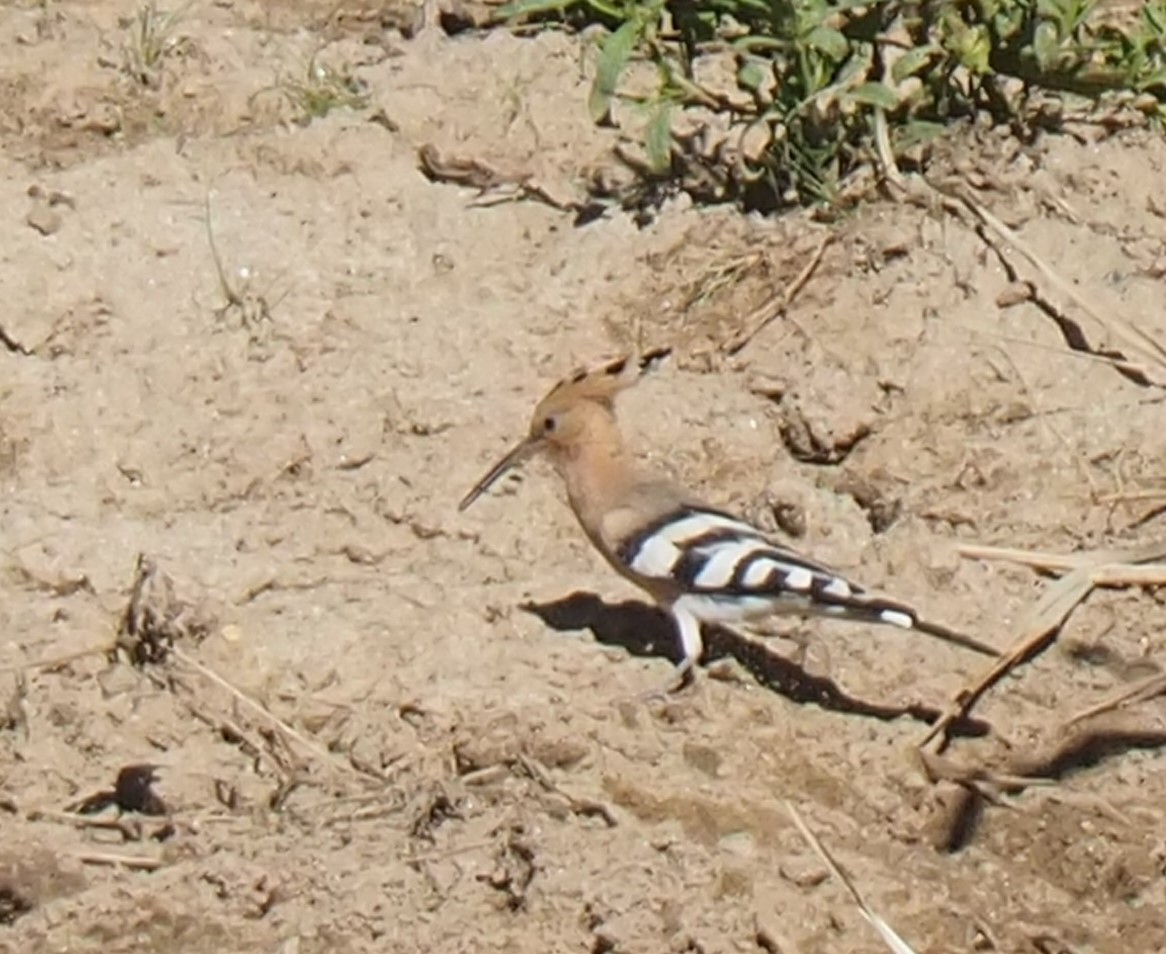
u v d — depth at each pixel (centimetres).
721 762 1088
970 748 1105
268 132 1448
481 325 1323
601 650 1137
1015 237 1351
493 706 1103
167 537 1198
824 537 1204
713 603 1098
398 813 1066
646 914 1020
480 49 1520
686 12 1428
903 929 1027
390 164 1435
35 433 1259
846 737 1102
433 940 1015
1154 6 1445
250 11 1595
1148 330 1322
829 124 1400
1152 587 1180
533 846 1045
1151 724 1116
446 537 1209
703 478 1253
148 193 1405
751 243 1365
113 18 1574
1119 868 1056
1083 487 1241
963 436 1266
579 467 1128
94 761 1101
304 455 1252
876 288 1326
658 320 1338
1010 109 1439
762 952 1013
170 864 1049
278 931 1020
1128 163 1414
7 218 1379
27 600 1170
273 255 1366
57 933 1022
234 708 1109
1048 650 1153
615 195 1427
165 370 1289
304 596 1164
